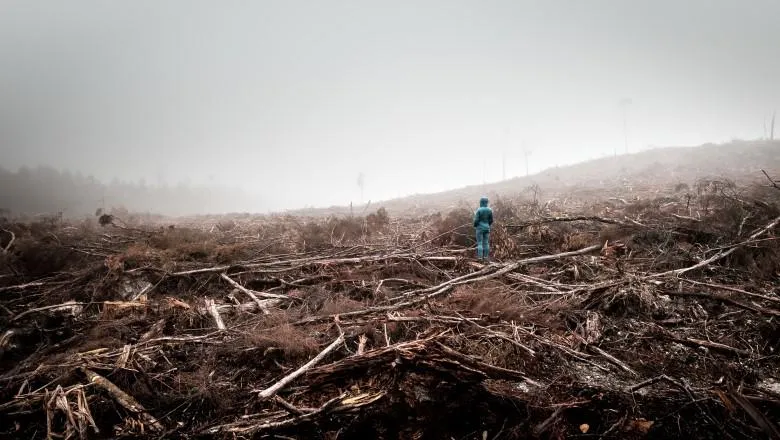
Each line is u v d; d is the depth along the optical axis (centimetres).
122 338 494
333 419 325
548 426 311
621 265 682
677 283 577
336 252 905
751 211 866
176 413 348
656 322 481
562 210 1391
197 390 365
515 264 705
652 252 738
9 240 992
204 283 698
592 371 385
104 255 854
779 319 448
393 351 367
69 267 827
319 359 404
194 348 464
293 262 796
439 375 345
